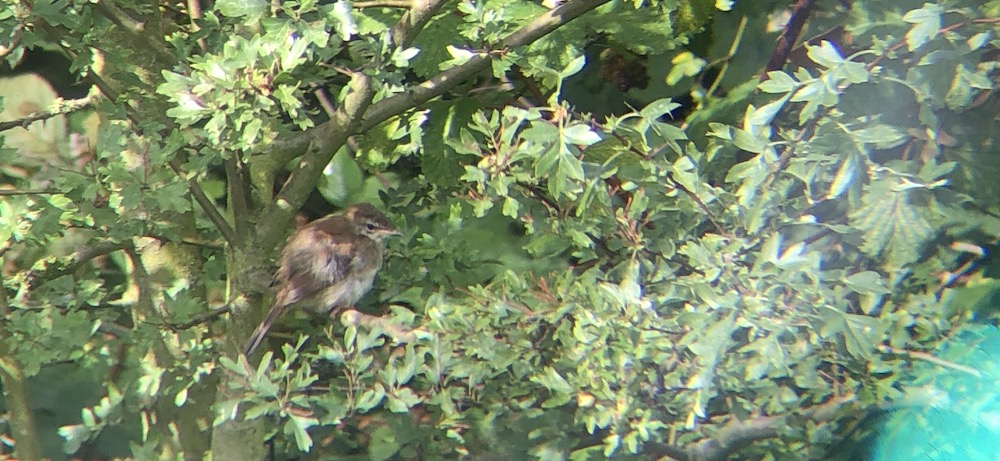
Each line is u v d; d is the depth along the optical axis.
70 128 10.85
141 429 10.62
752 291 6.38
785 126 8.70
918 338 7.50
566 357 7.30
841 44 9.12
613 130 7.23
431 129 9.29
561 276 7.70
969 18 7.39
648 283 7.58
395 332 7.47
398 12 9.16
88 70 8.33
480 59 8.16
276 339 10.29
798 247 6.47
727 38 9.78
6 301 9.06
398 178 10.52
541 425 7.99
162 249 10.13
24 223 8.30
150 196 7.76
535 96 9.51
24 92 11.01
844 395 7.54
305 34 7.04
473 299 7.86
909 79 7.74
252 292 8.82
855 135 6.70
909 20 6.54
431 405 8.17
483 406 8.12
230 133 7.21
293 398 7.14
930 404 7.14
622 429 6.98
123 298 10.27
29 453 9.83
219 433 9.04
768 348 6.23
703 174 8.12
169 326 8.55
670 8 7.86
